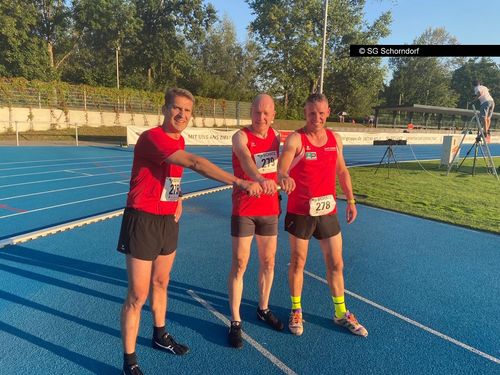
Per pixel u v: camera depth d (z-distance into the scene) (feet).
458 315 11.44
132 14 124.67
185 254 15.89
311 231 9.66
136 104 105.19
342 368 8.82
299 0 121.60
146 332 10.07
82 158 48.49
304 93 146.72
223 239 17.98
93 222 20.30
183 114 7.34
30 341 9.52
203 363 8.88
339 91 152.46
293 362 9.00
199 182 35.91
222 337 10.00
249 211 9.25
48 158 47.37
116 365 8.75
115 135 89.15
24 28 106.52
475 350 9.64
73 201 26.03
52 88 88.38
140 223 7.53
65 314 10.84
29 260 14.69
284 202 27.71
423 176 41.34
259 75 142.00
